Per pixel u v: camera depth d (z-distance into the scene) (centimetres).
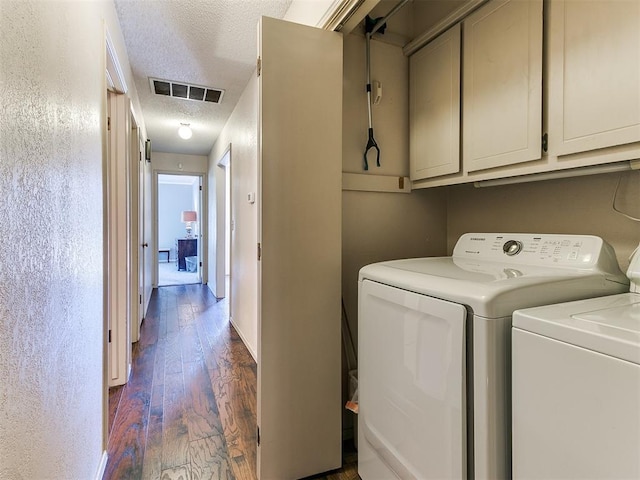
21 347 75
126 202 238
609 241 136
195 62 262
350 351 184
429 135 178
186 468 156
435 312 99
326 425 158
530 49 128
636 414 60
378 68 189
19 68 75
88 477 134
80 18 125
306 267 153
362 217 188
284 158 149
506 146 137
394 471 118
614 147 106
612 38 104
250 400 217
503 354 86
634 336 64
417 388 107
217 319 402
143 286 393
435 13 184
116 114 234
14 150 72
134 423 191
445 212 212
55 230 97
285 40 148
